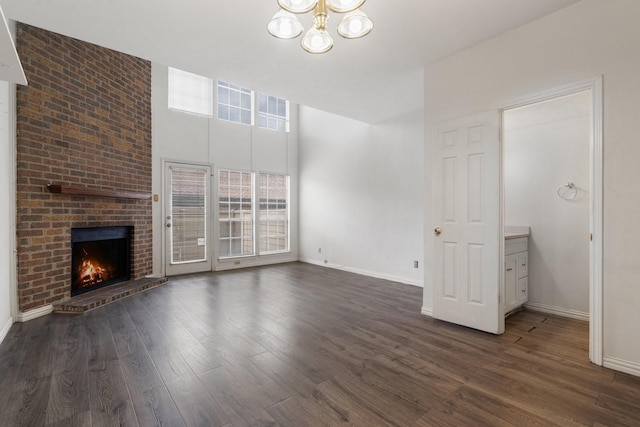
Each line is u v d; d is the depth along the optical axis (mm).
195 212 5520
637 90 2025
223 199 5879
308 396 1809
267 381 1967
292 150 6891
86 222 3736
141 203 4660
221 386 1908
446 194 3033
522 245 3414
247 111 6266
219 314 3254
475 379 1996
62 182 3439
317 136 6480
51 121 3322
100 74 3938
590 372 2084
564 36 2324
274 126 6660
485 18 2428
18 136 3008
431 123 3176
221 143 5824
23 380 1965
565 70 2320
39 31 3199
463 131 2898
